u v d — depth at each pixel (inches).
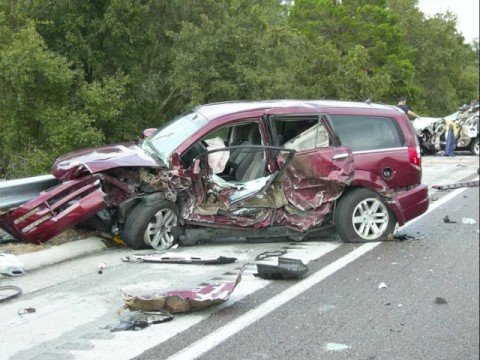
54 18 716.7
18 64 587.2
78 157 292.5
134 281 238.5
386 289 230.4
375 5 1402.6
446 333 186.5
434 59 1569.9
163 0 803.4
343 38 1311.5
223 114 294.4
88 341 177.9
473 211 400.5
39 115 622.2
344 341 179.9
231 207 286.2
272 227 296.5
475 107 848.3
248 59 791.1
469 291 227.6
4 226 272.2
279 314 202.4
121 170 290.8
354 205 303.3
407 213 314.8
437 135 816.3
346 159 294.0
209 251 289.3
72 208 269.4
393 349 174.4
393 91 1341.0
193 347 173.9
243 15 836.6
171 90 784.3
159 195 285.0
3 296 218.8
